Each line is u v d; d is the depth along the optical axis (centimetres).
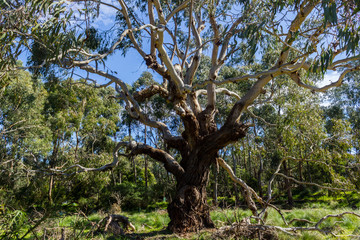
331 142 1083
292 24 636
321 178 2397
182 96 857
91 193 1805
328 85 639
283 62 762
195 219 855
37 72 732
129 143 1010
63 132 2155
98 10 639
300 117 1089
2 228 344
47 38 548
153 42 880
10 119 1788
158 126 1030
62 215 406
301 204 1931
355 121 2384
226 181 2016
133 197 2150
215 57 958
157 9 795
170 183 2462
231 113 881
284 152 1141
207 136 902
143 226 1030
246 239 650
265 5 597
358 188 961
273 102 1266
